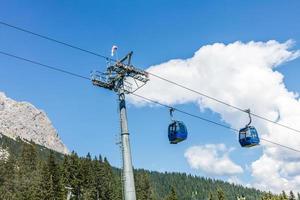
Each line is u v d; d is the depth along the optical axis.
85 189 141.62
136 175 169.25
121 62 31.95
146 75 32.31
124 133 31.62
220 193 170.75
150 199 161.75
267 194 189.00
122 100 32.25
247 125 38.62
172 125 33.31
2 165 151.00
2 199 129.50
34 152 171.38
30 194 123.69
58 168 134.12
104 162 170.12
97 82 32.12
